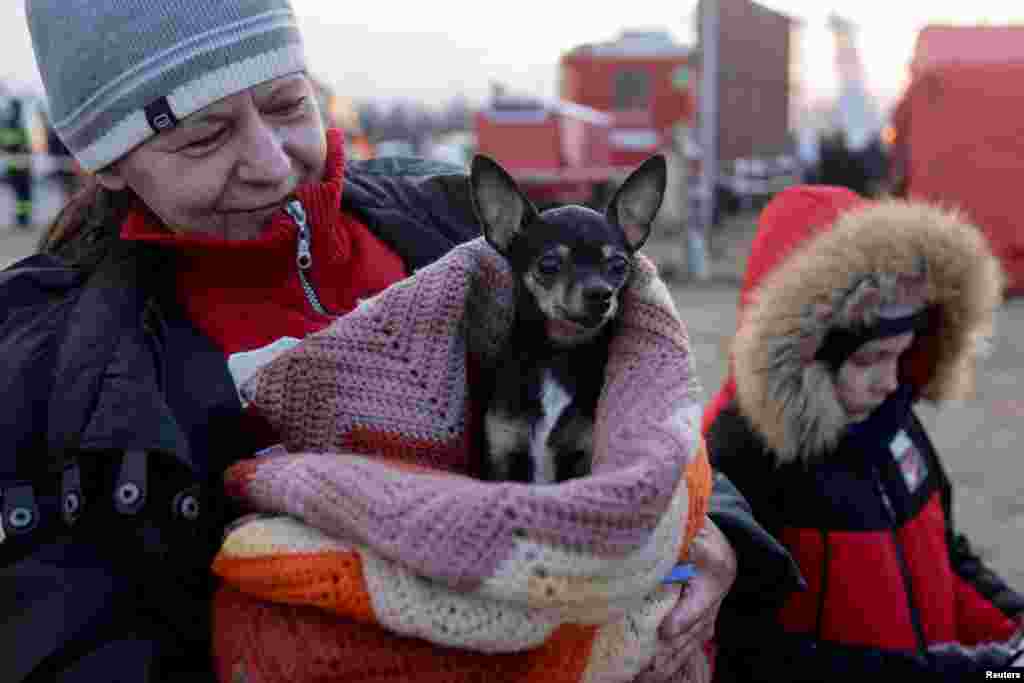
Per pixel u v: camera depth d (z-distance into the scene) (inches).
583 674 48.8
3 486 51.2
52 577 49.6
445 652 47.1
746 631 72.6
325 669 46.8
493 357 58.1
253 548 48.6
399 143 893.2
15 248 434.6
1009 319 293.1
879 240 75.8
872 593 76.9
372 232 71.2
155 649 51.2
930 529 82.0
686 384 51.0
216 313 61.8
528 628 44.8
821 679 75.4
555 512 42.7
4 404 52.9
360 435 55.0
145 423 51.5
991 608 83.1
